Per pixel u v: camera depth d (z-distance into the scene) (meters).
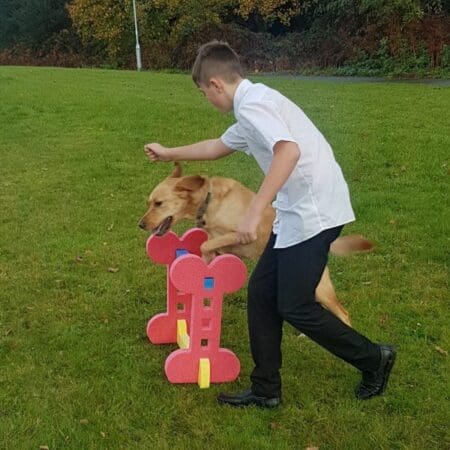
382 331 4.45
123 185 8.31
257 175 8.72
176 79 20.12
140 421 3.46
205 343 4.12
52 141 10.90
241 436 3.31
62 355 4.13
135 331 4.50
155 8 36.84
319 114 12.51
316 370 3.95
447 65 26.20
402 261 5.63
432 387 3.77
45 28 44.00
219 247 4.35
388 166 8.80
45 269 5.56
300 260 3.11
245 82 3.17
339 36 31.17
